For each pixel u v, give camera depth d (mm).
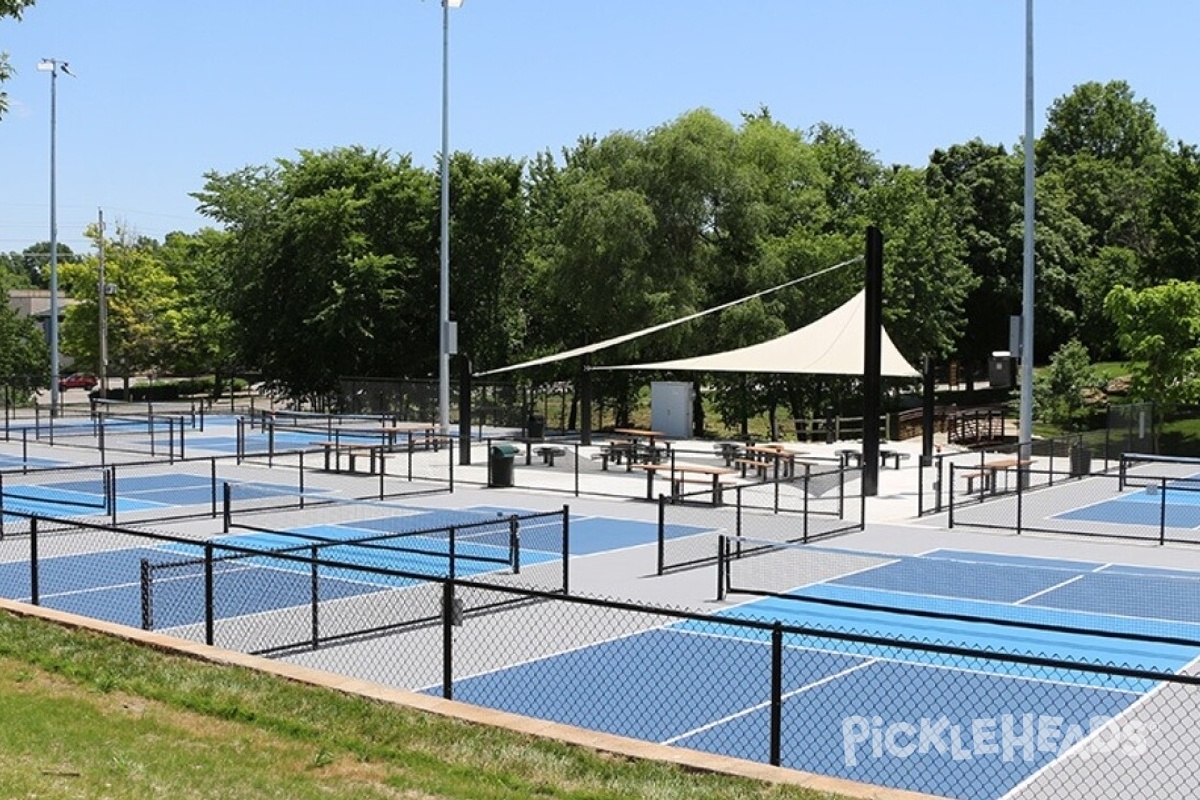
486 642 14891
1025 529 25375
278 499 29422
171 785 8344
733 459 36438
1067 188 88250
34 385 72438
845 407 56156
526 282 63688
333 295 61844
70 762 8703
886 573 20375
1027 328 32188
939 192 73312
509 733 9719
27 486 31062
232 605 17000
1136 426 43469
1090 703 12500
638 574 20016
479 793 8477
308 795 8352
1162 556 22453
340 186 63938
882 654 14570
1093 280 68812
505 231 63438
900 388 60594
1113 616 17078
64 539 22906
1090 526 26094
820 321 37812
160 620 15992
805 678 13414
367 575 19391
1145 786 9969
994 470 30312
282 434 50625
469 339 63906
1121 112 111562
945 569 20859
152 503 28469
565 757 9172
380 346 63219
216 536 23516
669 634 15375
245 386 92812
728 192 55094
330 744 9562
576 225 55344
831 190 68812
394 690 10883
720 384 56000
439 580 11000
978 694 12820
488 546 22828
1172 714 12055
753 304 52719
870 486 31062
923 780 10148
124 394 83750
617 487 32531
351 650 14477
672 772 8820
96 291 83625
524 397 50625
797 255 54344
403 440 45750
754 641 15031
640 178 55188
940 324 60719
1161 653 14883
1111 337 66500
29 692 10828
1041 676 13562
